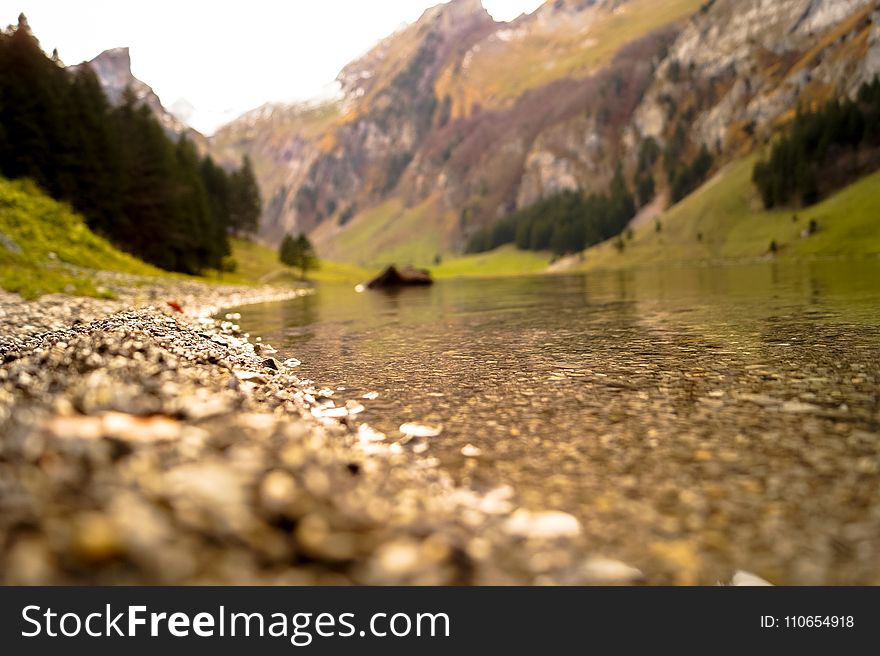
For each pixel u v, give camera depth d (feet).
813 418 22.07
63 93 230.68
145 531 10.13
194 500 11.37
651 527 13.97
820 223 575.38
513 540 13.30
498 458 19.61
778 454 18.35
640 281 199.72
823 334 43.45
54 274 116.78
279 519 11.64
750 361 34.45
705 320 58.54
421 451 20.85
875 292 79.77
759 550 12.78
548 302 106.73
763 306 69.82
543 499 15.85
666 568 12.22
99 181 220.84
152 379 20.65
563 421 23.84
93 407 16.76
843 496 15.06
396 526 12.72
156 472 12.37
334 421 24.67
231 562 10.25
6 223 139.85
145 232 248.93
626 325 59.00
